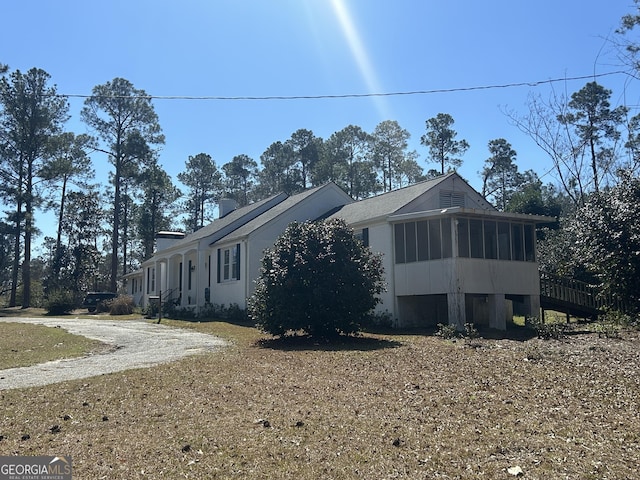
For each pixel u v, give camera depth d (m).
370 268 16.16
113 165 50.50
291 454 5.89
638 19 23.36
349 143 61.69
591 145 35.28
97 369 11.63
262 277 16.70
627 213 16.58
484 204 23.33
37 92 43.00
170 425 7.17
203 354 13.51
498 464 5.48
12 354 14.55
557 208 33.75
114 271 48.50
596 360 10.45
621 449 5.84
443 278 19.03
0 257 48.12
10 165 42.88
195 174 69.38
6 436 6.88
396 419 7.12
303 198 27.39
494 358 11.18
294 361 11.87
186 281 33.19
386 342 14.87
